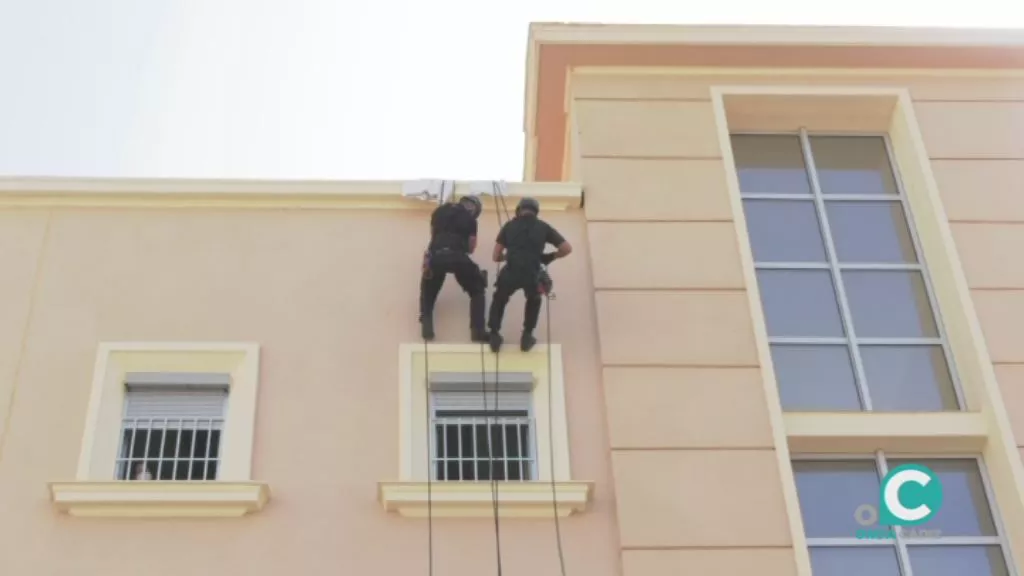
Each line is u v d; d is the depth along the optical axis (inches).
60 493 360.8
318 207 439.8
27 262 419.5
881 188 475.2
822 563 376.5
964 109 482.3
